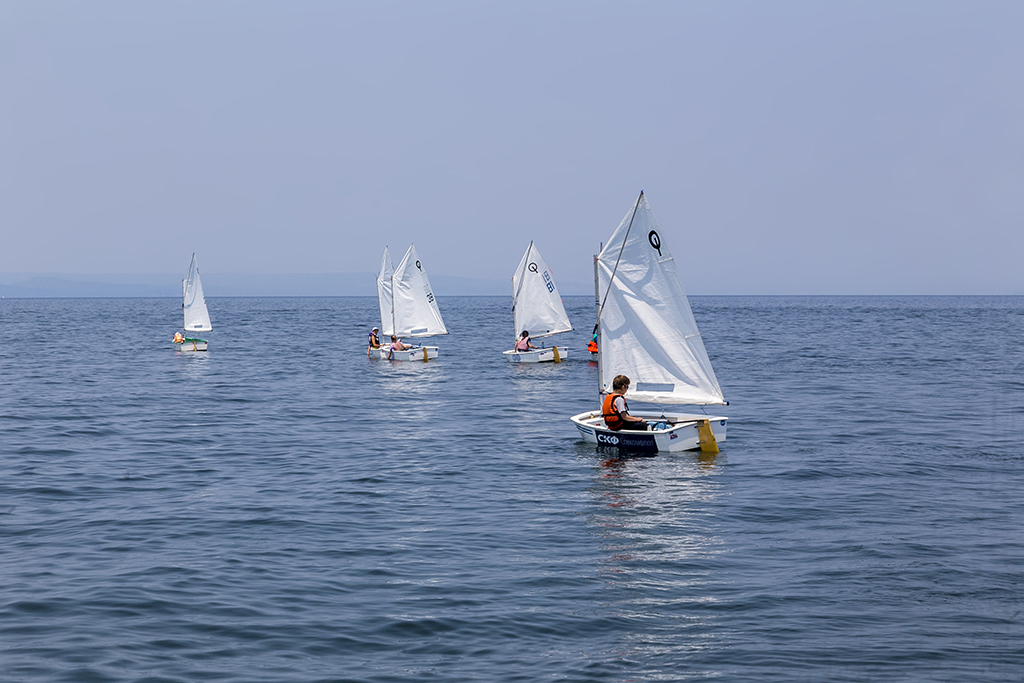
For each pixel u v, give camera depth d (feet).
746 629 38.34
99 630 38.27
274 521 58.44
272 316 566.77
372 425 105.29
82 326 407.23
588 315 492.54
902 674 33.32
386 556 50.11
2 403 123.95
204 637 37.60
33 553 50.44
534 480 72.08
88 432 98.78
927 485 68.95
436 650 36.24
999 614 39.93
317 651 36.14
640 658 35.22
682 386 85.35
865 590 43.50
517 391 142.20
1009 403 120.57
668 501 63.93
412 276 202.08
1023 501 63.21
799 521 57.72
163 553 50.62
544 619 39.81
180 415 113.91
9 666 34.19
